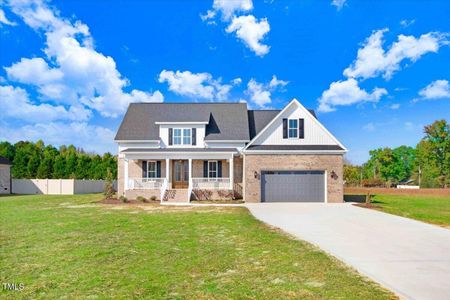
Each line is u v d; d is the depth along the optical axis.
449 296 5.59
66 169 44.56
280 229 12.33
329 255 8.33
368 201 21.67
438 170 51.75
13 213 17.42
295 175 24.16
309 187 24.11
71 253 8.66
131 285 6.22
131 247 9.36
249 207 20.59
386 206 21.58
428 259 8.02
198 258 8.12
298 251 8.74
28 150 51.75
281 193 24.11
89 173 44.91
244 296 5.60
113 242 10.02
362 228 12.64
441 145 52.06
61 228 12.59
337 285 6.10
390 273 6.86
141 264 7.62
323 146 24.89
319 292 5.74
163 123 27.61
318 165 24.06
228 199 25.59
